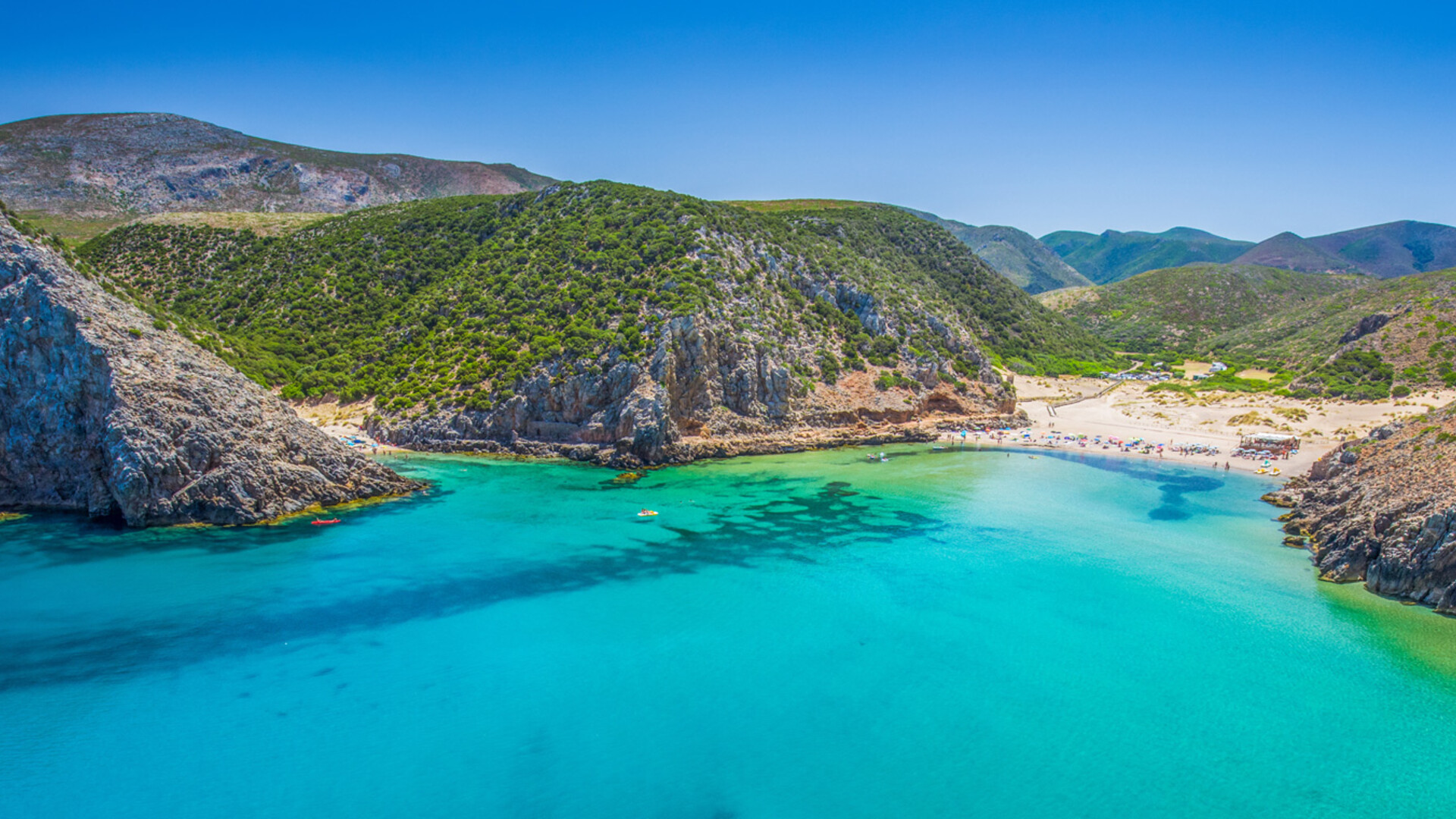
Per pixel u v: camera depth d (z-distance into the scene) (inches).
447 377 4020.7
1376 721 1430.9
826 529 2618.1
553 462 3592.5
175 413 2539.4
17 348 2529.5
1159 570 2215.8
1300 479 3186.5
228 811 1178.0
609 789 1239.5
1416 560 1957.4
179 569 2140.7
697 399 3929.6
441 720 1424.7
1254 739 1379.2
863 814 1184.2
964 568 2235.5
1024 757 1327.5
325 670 1601.9
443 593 2016.5
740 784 1252.5
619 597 2005.4
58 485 2588.6
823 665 1644.9
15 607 1868.8
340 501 2822.3
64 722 1395.2
